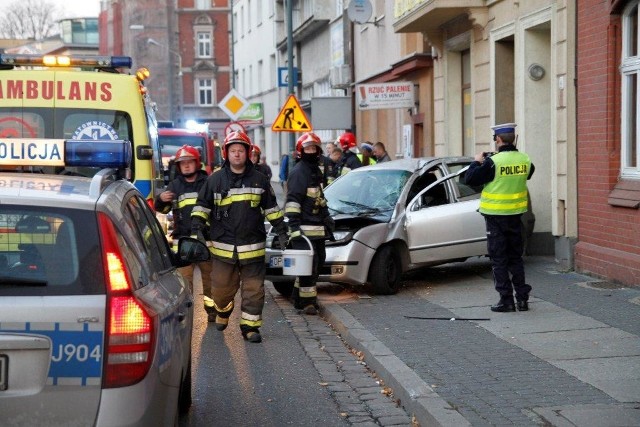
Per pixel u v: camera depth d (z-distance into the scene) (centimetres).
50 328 411
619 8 1166
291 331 1027
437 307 1078
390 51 2592
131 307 425
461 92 2017
